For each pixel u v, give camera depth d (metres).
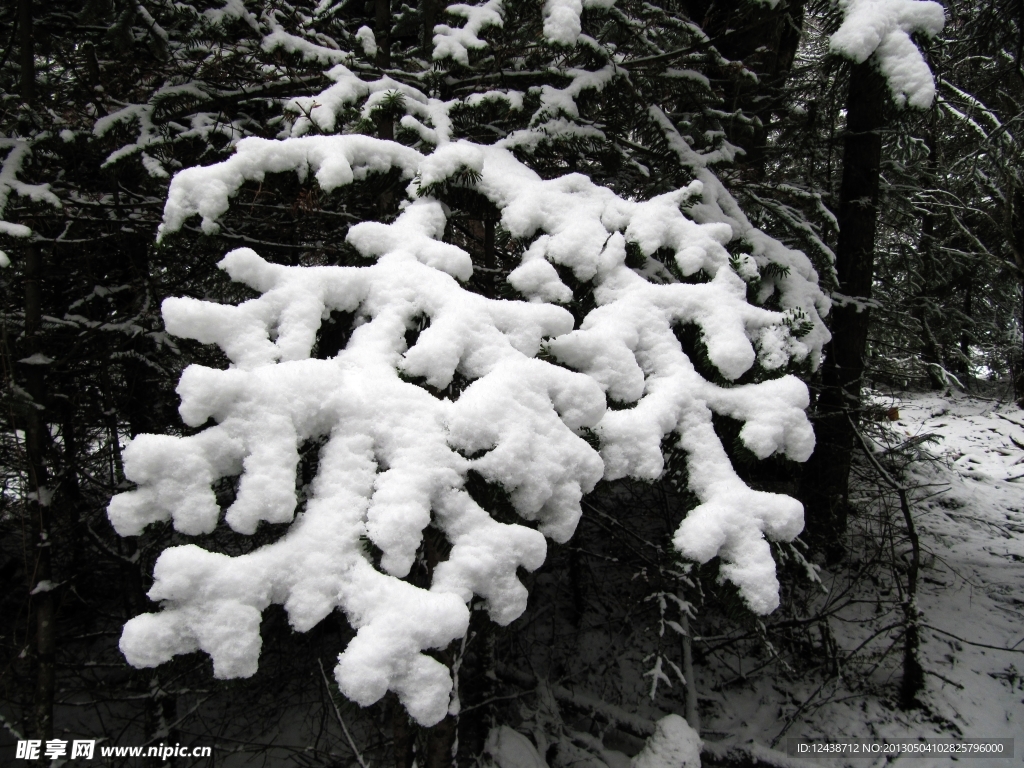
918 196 8.18
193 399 1.44
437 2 3.70
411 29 4.90
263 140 2.17
